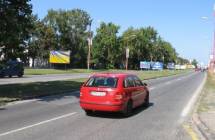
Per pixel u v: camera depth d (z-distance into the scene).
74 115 14.97
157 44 156.38
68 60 87.19
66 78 41.72
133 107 16.02
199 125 12.80
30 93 21.88
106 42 115.25
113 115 15.33
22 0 19.80
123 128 12.38
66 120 13.70
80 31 111.12
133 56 135.38
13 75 43.75
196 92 29.08
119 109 14.70
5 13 19.25
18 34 19.92
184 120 14.34
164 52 167.38
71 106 17.66
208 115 15.12
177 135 11.33
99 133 11.38
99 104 14.74
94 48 114.81
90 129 12.04
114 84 14.82
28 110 15.94
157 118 14.79
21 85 27.06
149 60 145.50
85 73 65.88
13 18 19.36
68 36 109.62
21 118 13.78
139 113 16.20
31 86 26.38
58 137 10.59
